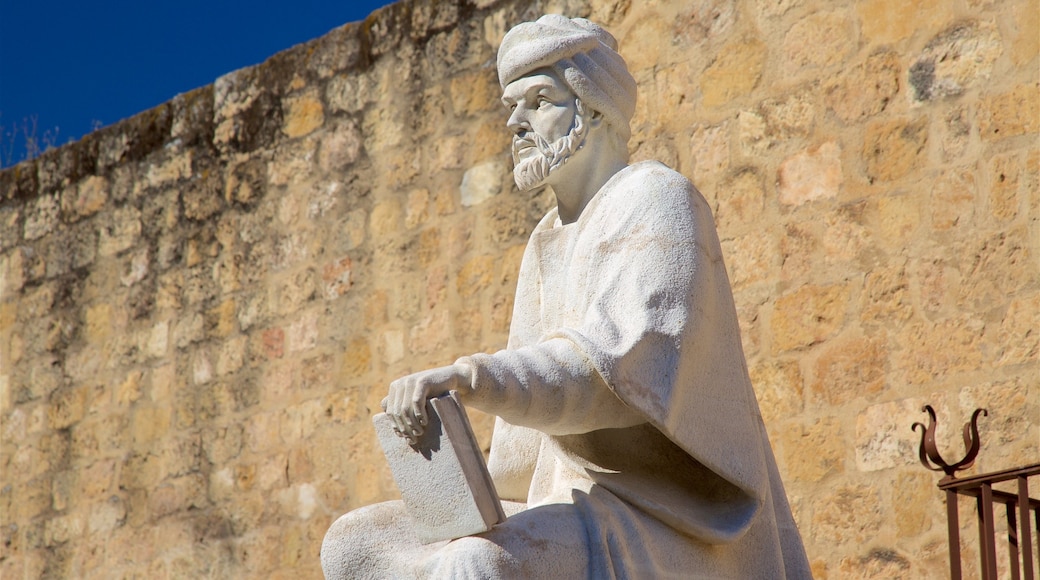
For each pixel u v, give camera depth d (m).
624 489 3.63
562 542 3.42
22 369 10.89
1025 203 6.75
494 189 8.87
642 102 8.10
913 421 6.79
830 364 7.11
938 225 6.96
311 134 9.73
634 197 3.78
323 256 9.51
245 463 9.56
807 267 7.30
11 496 10.72
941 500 6.64
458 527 3.40
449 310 8.88
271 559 9.30
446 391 3.45
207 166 10.20
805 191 7.41
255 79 10.07
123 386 10.33
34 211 11.10
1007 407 6.55
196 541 9.68
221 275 9.97
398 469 3.45
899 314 6.96
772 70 7.68
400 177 9.27
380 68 9.50
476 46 9.12
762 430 3.93
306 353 9.45
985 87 6.98
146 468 10.05
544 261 3.95
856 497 6.89
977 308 6.75
